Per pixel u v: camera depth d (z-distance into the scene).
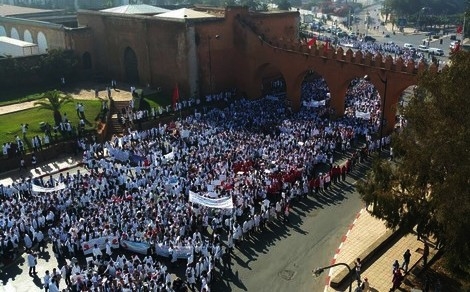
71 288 25.66
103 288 24.23
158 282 25.00
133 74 66.44
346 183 38.94
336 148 45.44
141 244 29.00
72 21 83.06
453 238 21.30
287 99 57.44
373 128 47.81
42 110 53.78
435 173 22.84
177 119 54.03
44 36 74.44
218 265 28.45
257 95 62.00
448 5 164.50
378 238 30.80
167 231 29.55
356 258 27.89
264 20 67.06
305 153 40.62
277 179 36.06
